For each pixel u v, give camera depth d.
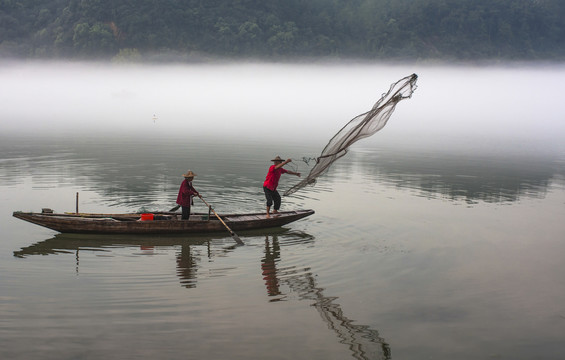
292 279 10.10
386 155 29.16
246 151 29.12
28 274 9.99
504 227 13.99
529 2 181.50
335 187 19.14
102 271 10.25
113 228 12.46
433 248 12.12
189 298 9.09
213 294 9.29
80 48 146.75
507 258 11.52
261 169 22.56
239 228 13.16
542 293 9.65
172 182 19.09
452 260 11.33
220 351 7.43
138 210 14.17
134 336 7.75
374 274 10.45
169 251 11.60
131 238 12.45
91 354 7.25
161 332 7.89
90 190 17.36
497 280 10.24
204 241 12.41
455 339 7.95
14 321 8.09
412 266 10.92
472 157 28.69
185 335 7.83
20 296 8.98
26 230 12.76
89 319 8.22
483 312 8.85
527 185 20.27
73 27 151.25
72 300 8.88
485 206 16.47
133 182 18.94
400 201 16.94
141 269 10.41
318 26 174.38
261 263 10.95
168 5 157.75
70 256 11.06
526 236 13.19
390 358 7.38
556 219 14.92
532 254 11.81
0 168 21.36
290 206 15.84
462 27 174.88
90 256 11.11
